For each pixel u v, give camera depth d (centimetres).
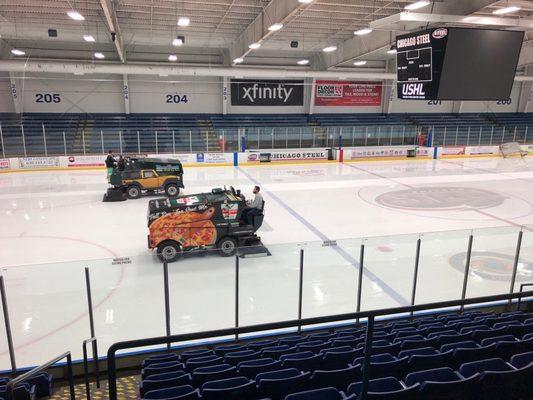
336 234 1268
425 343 480
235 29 2327
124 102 2927
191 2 1775
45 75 2739
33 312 661
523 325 521
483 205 1623
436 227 1344
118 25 2145
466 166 2634
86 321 684
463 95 1051
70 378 449
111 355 316
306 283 788
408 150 2983
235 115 3158
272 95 3238
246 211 1062
